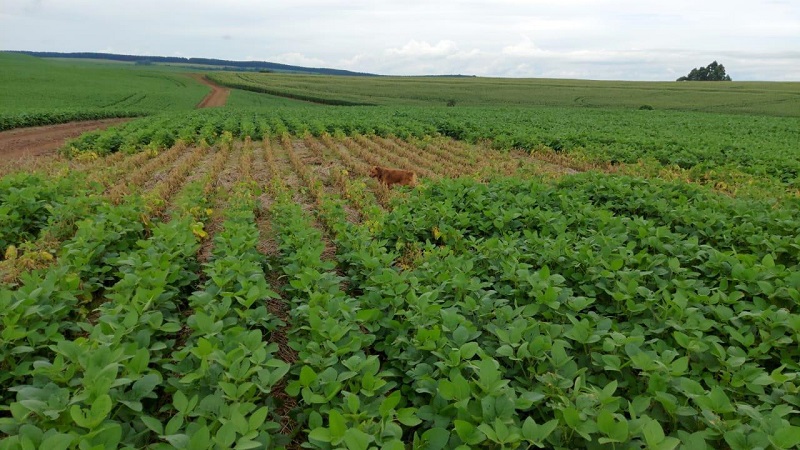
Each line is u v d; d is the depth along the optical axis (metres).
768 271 5.48
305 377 3.43
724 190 13.84
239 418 2.83
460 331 3.94
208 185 12.12
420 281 5.64
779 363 4.36
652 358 3.71
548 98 66.75
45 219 8.73
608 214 8.28
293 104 57.69
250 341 3.83
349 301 4.74
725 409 3.16
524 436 2.88
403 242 7.97
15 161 16.36
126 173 14.58
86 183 11.23
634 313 4.87
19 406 2.90
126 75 83.81
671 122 36.62
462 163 17.80
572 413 2.98
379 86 79.62
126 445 3.01
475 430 2.96
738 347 4.24
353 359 3.64
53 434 2.67
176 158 17.66
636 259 5.99
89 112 36.44
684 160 17.23
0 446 2.58
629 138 22.14
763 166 15.75
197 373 3.45
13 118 28.09
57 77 69.69
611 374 3.91
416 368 3.72
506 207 9.41
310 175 14.05
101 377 3.10
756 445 2.83
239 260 5.62
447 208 8.71
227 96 63.34
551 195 10.26
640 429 2.94
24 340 4.12
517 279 5.45
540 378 3.54
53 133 26.94
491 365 3.31
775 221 8.06
